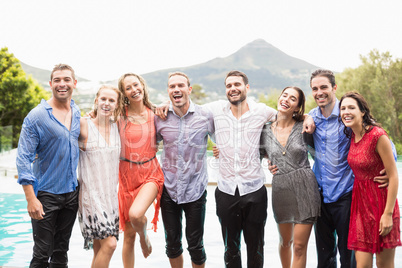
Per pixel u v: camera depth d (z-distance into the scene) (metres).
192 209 3.92
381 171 3.50
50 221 3.62
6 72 22.00
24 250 4.98
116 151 3.79
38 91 22.69
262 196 3.80
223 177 3.83
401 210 6.07
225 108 3.88
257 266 3.86
